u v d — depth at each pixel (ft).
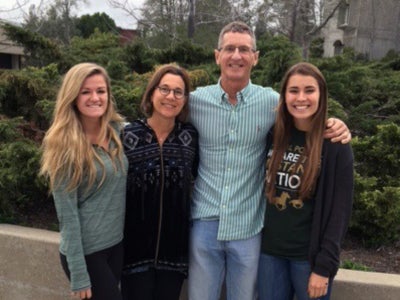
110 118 8.01
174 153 8.23
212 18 40.11
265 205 8.43
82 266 7.51
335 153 7.45
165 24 39.60
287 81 7.79
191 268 8.62
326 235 7.42
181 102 8.07
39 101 15.81
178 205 8.30
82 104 7.57
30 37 23.53
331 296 9.21
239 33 8.23
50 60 24.22
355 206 11.42
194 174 8.84
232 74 8.23
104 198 7.73
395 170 12.59
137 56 26.76
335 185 7.43
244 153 8.38
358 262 10.75
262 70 20.38
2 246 11.05
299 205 7.76
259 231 8.43
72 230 7.42
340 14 78.89
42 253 10.66
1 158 12.32
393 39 74.49
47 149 7.50
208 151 8.50
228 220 8.25
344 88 20.01
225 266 8.75
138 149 8.14
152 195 8.21
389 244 11.62
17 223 12.30
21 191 12.53
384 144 12.40
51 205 13.42
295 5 34.71
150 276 8.61
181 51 26.35
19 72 17.26
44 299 10.92
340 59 22.18
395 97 20.49
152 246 8.38
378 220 11.02
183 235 8.45
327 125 7.70
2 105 16.69
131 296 8.68
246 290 8.46
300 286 7.98
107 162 7.66
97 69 7.70
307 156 7.61
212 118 8.43
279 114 7.97
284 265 8.20
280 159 7.95
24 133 15.48
